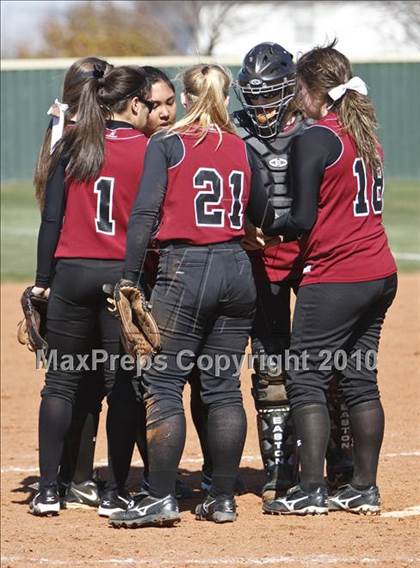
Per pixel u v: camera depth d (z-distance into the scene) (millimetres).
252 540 15930
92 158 16922
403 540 15805
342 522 16938
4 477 21453
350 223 16688
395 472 20484
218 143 16406
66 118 17844
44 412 17750
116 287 16000
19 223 61375
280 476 18234
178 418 16516
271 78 17203
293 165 16516
